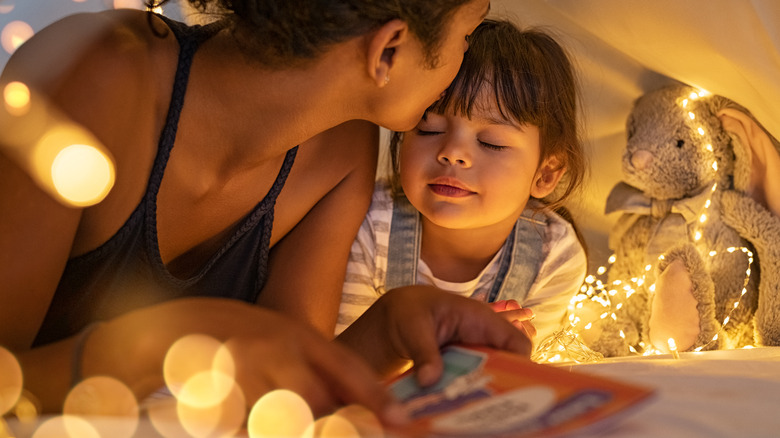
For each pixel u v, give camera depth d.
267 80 0.86
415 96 0.91
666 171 1.36
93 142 0.77
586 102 1.50
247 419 0.63
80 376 0.63
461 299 0.78
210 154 0.92
